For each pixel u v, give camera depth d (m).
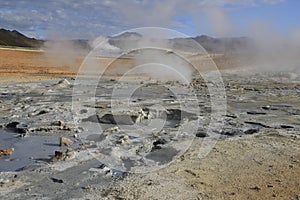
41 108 13.35
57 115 12.13
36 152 8.41
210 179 6.46
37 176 6.77
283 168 7.01
